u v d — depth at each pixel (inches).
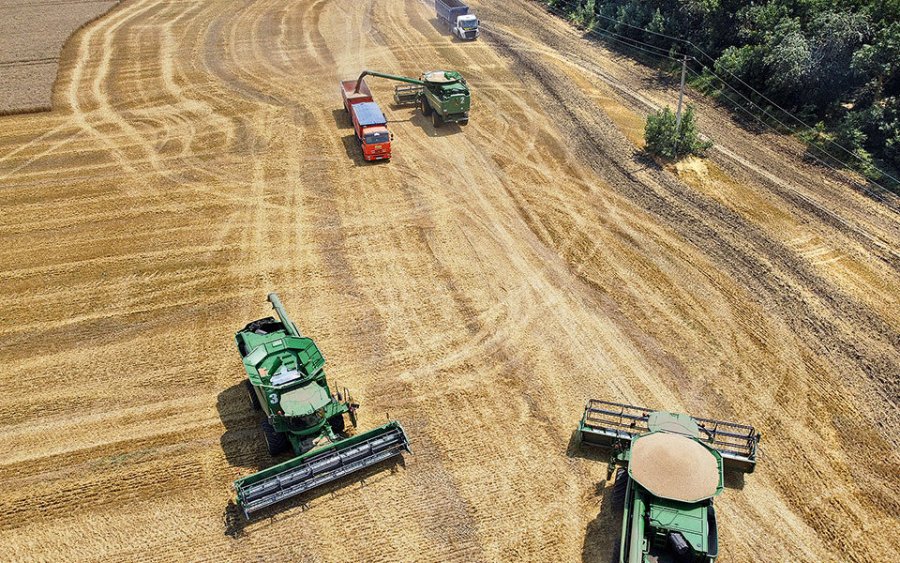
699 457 579.5
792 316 895.1
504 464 703.7
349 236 1069.1
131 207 1142.3
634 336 868.6
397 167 1250.6
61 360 840.3
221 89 1568.7
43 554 622.8
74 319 907.4
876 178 1184.2
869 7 1347.2
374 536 634.2
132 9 2124.8
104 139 1355.8
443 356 842.8
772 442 719.1
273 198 1164.5
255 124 1407.5
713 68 1555.1
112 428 747.4
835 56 1333.7
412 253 1029.2
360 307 924.0
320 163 1266.0
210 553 620.7
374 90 1560.0
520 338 868.6
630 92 1530.5
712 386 792.3
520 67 1653.5
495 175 1222.3
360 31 1910.7
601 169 1235.9
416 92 1482.5
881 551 616.7
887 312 899.4
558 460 707.4
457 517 652.1
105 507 663.8
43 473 698.8
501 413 762.2
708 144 1256.2
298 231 1080.8
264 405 712.4
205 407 772.0
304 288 959.6
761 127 1373.0
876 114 1231.5
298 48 1802.4
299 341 714.8
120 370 824.3
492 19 1975.9
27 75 1619.1
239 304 931.3
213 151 1310.3
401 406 771.4
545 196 1162.0
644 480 559.5
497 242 1051.9
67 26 1943.9
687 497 546.3
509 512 656.4
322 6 2119.8
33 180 1216.2
